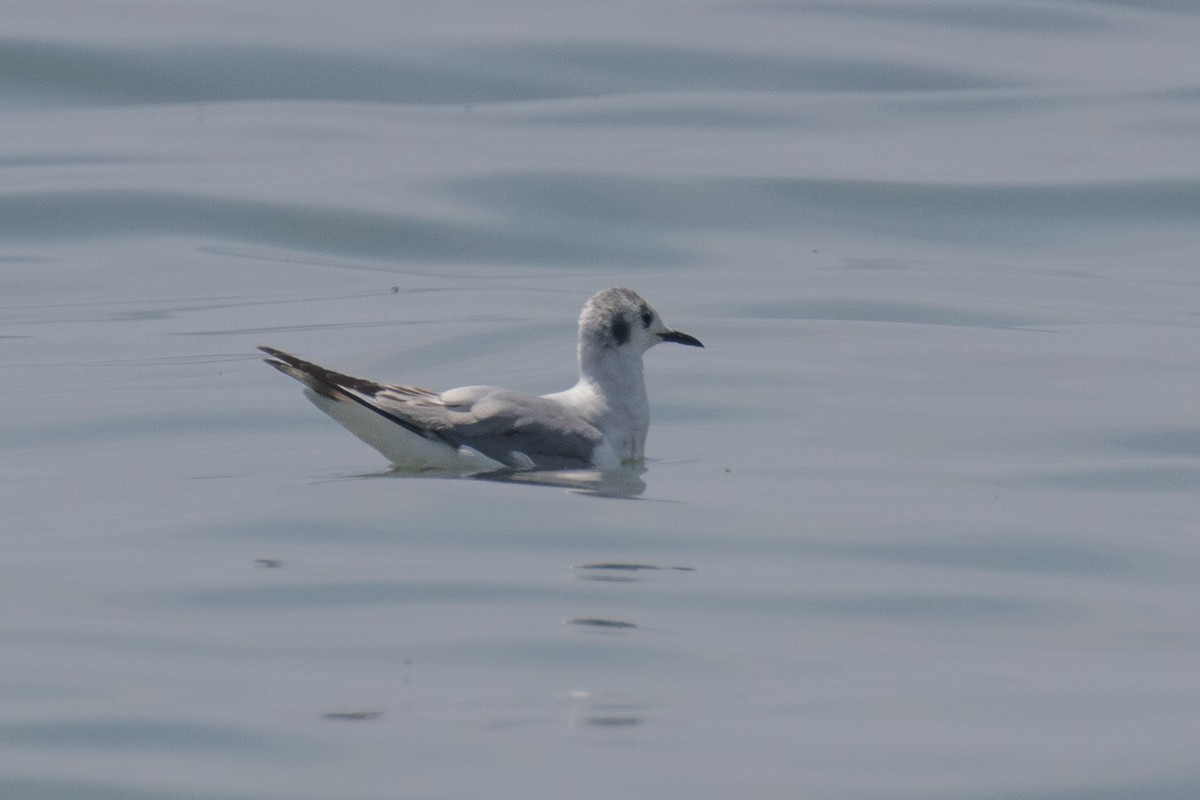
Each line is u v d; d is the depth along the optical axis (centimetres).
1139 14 3812
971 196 2661
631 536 1234
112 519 1280
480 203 2619
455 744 877
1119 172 2758
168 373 1827
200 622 1051
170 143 2889
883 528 1263
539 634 1031
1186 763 859
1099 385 1762
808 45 3469
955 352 1922
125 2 3616
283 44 3372
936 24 3656
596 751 872
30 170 2717
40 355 1919
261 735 884
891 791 830
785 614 1083
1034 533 1254
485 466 1392
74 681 952
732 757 866
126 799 818
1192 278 2355
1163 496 1366
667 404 1694
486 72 3284
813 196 2673
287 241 2497
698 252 2491
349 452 1497
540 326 2058
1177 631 1061
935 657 1015
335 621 1053
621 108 3116
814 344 1966
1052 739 891
